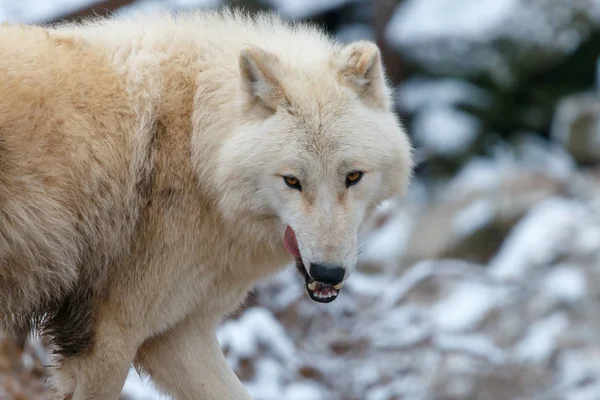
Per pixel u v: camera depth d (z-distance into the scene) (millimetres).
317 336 13984
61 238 8078
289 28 9180
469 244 21281
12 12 17469
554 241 19078
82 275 8359
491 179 23016
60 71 8102
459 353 14773
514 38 27141
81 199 8125
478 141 26906
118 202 8211
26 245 7996
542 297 17094
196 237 8391
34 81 7965
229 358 12539
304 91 8023
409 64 27781
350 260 7816
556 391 14602
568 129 25094
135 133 8234
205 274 8555
